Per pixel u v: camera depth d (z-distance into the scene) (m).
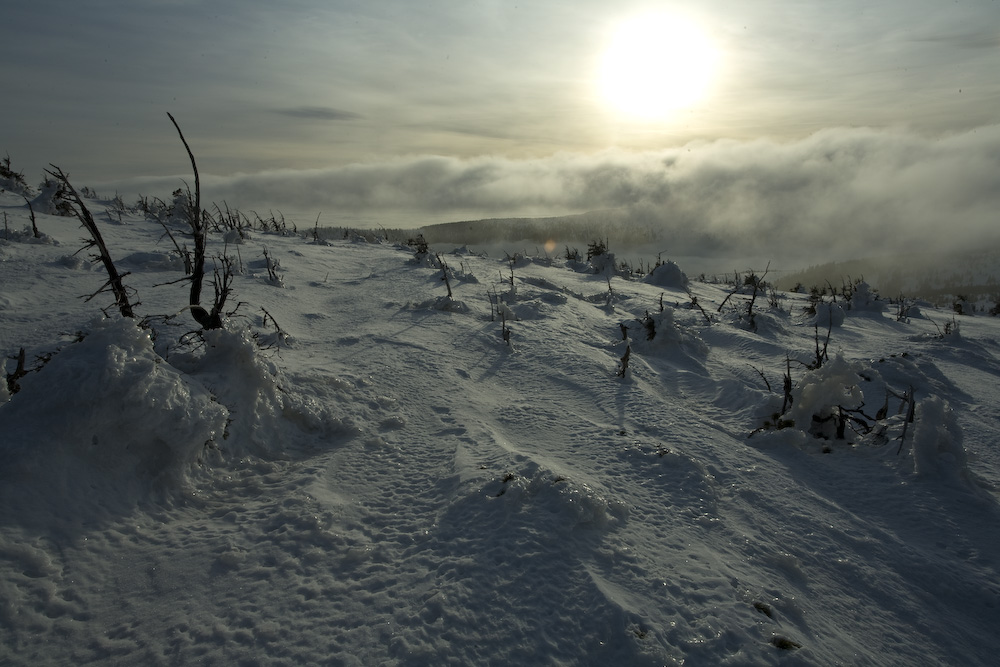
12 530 3.04
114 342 3.91
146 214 19.55
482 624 2.84
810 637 2.99
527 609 2.95
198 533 3.52
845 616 3.27
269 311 9.52
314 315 9.90
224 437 4.37
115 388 3.60
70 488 3.38
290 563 3.27
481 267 18.33
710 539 3.80
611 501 3.98
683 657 2.70
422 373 7.14
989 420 7.73
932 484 4.90
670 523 3.93
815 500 4.57
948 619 3.39
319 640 2.71
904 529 4.33
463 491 4.04
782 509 4.35
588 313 12.12
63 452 3.44
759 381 8.34
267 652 2.64
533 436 5.41
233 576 3.16
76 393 3.52
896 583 3.62
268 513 3.79
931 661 3.04
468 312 10.85
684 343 9.58
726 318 13.09
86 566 3.08
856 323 15.78
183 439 3.85
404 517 3.83
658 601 3.07
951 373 10.25
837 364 5.98
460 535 3.57
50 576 2.96
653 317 9.69
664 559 3.47
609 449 5.09
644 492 4.35
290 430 4.95
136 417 3.67
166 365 4.10
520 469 4.31
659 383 7.80
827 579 3.58
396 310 10.69
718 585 3.25
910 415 5.67
